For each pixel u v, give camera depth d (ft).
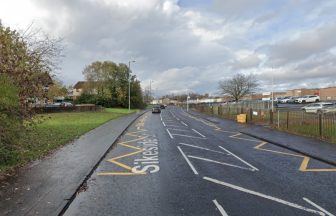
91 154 50.65
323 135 69.72
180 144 65.05
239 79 297.53
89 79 281.95
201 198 29.35
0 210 25.35
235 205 27.40
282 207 26.99
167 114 200.03
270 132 84.99
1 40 41.32
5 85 38.14
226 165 44.21
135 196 30.04
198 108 263.70
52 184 32.91
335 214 25.52
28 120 44.47
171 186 33.47
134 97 300.61
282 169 41.93
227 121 130.21
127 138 75.66
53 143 60.39
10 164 40.60
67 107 193.47
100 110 223.51
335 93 298.97
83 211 26.08
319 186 33.63
